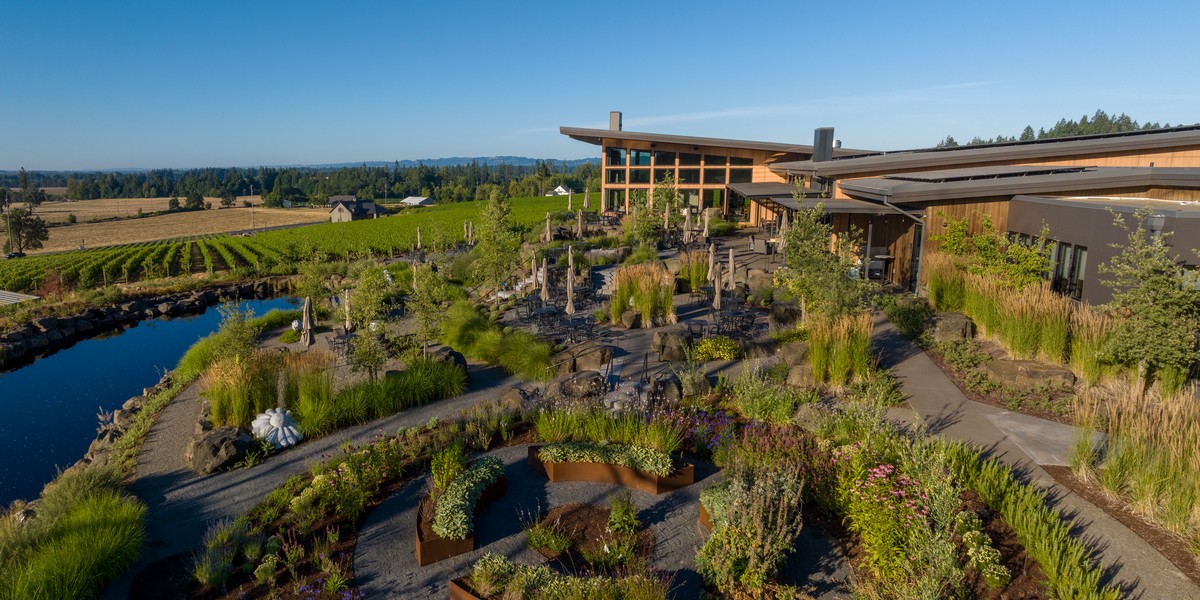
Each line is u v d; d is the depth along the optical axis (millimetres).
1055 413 10789
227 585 7332
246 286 35438
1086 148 24328
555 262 28203
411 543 8070
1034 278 15078
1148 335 10555
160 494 9844
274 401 12766
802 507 8359
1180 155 24094
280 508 9008
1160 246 10539
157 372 20531
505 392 13016
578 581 6707
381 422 12406
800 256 15516
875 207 21109
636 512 8523
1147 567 6832
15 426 15680
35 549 7652
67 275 39969
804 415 10836
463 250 38844
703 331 16734
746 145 42719
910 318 15727
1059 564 6672
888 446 8852
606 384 12812
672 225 36562
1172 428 8109
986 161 24625
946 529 6785
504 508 8773
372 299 17906
